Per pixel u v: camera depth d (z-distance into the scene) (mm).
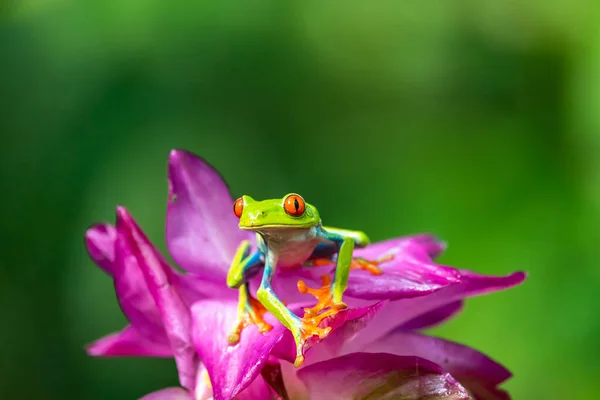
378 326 410
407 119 1088
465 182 923
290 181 1059
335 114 1107
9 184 946
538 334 743
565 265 761
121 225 407
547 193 824
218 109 1045
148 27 1043
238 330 389
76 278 918
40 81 1010
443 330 779
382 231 969
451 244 850
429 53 1109
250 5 1089
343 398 393
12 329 902
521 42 1011
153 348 429
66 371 907
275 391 390
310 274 398
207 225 424
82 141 971
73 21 1044
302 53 1107
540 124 944
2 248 922
